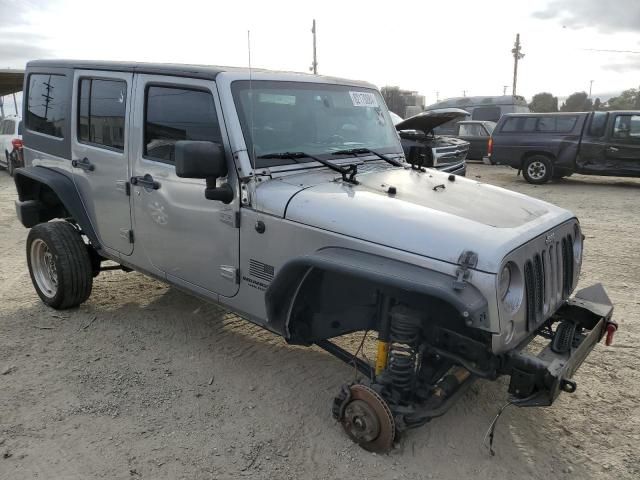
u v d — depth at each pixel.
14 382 3.84
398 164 4.17
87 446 3.18
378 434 3.06
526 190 13.25
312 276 3.22
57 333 4.61
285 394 3.75
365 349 4.40
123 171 4.22
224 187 3.43
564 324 3.32
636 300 5.56
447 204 3.23
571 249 3.53
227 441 3.25
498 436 3.36
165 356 4.25
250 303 3.52
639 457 3.20
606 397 3.81
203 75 3.55
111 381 3.88
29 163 5.36
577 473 3.06
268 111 3.62
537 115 14.27
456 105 24.45
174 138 3.79
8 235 8.22
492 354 2.83
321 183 3.43
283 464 3.06
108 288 5.65
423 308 2.94
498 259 2.63
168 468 3.01
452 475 3.00
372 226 2.94
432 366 3.15
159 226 4.00
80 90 4.58
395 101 32.38
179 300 5.36
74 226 5.15
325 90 4.08
